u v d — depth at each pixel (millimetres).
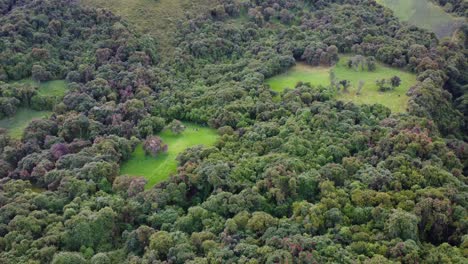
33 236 86688
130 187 99125
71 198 96938
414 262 77562
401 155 100500
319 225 85562
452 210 88688
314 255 77375
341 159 104750
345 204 89688
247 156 105688
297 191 94812
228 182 96812
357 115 120000
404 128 110750
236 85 135500
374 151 106438
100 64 140750
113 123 119750
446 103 134500
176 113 128250
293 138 106875
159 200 95438
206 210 91500
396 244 80000
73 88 131500
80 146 112125
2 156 107938
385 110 123375
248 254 79250
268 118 120750
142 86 134125
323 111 117875
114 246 90312
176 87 138125
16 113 126688
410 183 94312
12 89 127188
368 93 135125
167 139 120938
